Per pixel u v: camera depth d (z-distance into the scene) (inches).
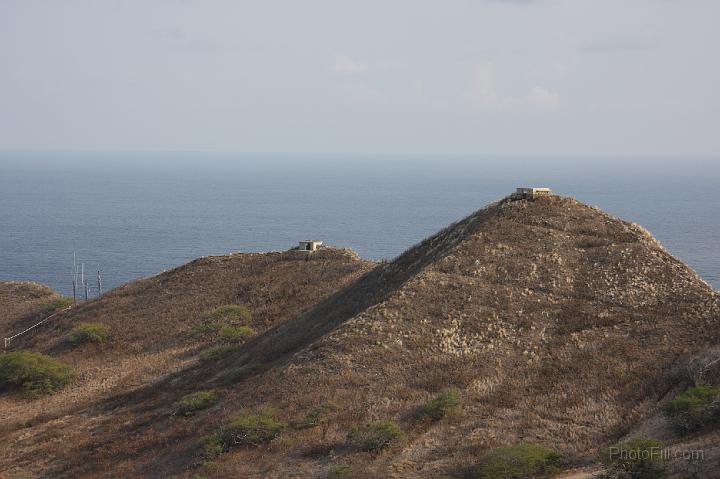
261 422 1881.2
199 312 3745.1
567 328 2190.0
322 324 2800.2
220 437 1895.9
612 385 1851.6
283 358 2554.1
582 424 1688.0
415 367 2076.8
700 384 1718.8
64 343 3718.0
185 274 4271.7
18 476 2096.5
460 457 1593.3
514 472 1470.2
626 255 2518.5
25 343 4079.7
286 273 3978.8
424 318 2311.8
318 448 1732.3
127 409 2628.0
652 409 1710.1
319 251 4190.5
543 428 1683.1
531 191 2982.3
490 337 2192.4
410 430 1743.4
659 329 2092.8
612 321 2182.6
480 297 2377.0
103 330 3678.6
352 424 1811.0
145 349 3489.2
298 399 2005.4
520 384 1918.1
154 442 2114.9
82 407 2790.4
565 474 1470.2
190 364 3112.7
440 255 2709.2
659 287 2336.4
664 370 1884.8
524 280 2449.6
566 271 2474.2
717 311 2139.5
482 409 1806.1
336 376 2080.5
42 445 2368.4
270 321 3467.0
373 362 2123.5
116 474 1941.4
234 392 2336.4
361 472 1572.3
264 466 1707.7
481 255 2596.0
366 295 2891.2
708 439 1456.7
